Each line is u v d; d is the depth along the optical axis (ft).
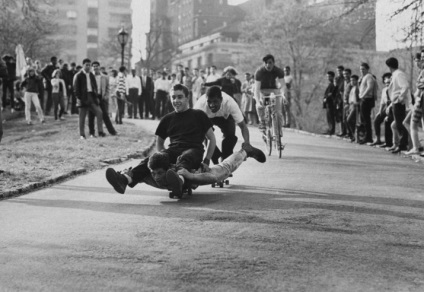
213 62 345.72
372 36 63.46
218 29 376.89
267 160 41.34
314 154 46.19
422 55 45.29
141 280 13.97
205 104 29.37
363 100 58.54
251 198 25.54
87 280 13.99
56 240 17.98
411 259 16.08
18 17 145.69
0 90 94.48
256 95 43.96
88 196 26.58
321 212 22.41
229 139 30.01
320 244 17.48
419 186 29.78
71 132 63.82
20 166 36.42
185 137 25.91
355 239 18.19
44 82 90.99
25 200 25.71
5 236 18.62
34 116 88.84
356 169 36.88
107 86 62.13
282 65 188.14
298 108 187.62
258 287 13.50
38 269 14.90
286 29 183.83
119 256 16.06
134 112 96.84
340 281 14.02
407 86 49.08
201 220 20.80
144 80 97.60
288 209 22.95
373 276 14.47
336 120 69.67
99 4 393.09
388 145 54.34
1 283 13.82
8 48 153.28
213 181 25.86
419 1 51.34
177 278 14.11
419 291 13.44
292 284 13.74
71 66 90.84
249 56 192.65
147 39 258.37
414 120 45.91
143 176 25.11
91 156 42.11
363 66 58.65
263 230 19.22
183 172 24.63
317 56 186.70
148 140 54.95
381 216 21.85
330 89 70.28
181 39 454.40
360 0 62.44
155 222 20.51
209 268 14.92
